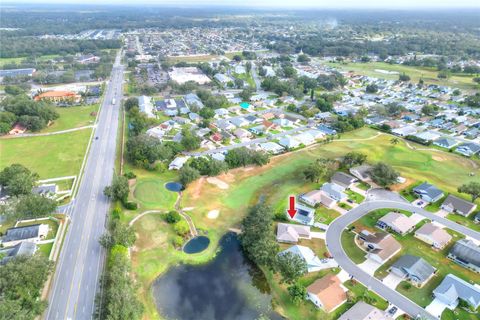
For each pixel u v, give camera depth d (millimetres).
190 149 156875
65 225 105000
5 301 66250
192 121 199375
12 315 64500
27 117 177625
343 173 132625
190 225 107438
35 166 141875
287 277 82062
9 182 117688
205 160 139500
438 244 95250
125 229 94750
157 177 135250
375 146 165375
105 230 103250
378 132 186500
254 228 96625
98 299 78750
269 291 84125
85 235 100750
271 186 130000
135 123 175375
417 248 95812
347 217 109812
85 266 88750
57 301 78062
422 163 147875
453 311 75750
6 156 150375
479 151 157375
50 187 123938
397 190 124938
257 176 136875
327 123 198375
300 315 76312
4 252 89250
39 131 180375
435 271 86938
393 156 154875
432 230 98938
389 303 77938
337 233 102188
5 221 105500
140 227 104000
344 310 76188
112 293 71500
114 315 66875
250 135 177750
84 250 94625
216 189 127000
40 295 78750
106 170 139875
